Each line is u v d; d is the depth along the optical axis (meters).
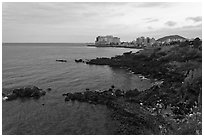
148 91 31.64
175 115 22.11
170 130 18.80
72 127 21.56
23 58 95.94
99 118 23.58
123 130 20.25
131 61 68.31
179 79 39.06
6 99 31.05
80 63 79.06
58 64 75.62
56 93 34.78
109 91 34.41
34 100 30.77
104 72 57.88
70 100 30.47
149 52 70.12
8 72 55.78
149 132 19.30
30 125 22.20
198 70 30.27
